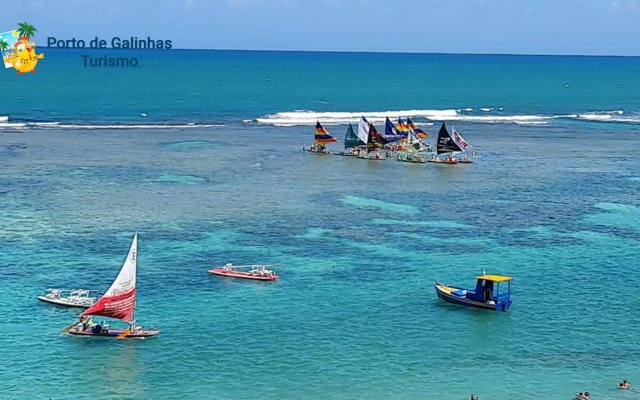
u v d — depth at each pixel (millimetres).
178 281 100438
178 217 131750
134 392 72000
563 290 100312
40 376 74750
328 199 149125
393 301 95750
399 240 121062
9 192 146875
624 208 145500
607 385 75125
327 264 108750
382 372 77000
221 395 71750
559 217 137625
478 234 125438
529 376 76750
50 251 110875
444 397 72125
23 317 88188
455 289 96938
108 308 83125
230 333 85250
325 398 71500
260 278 101562
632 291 100188
